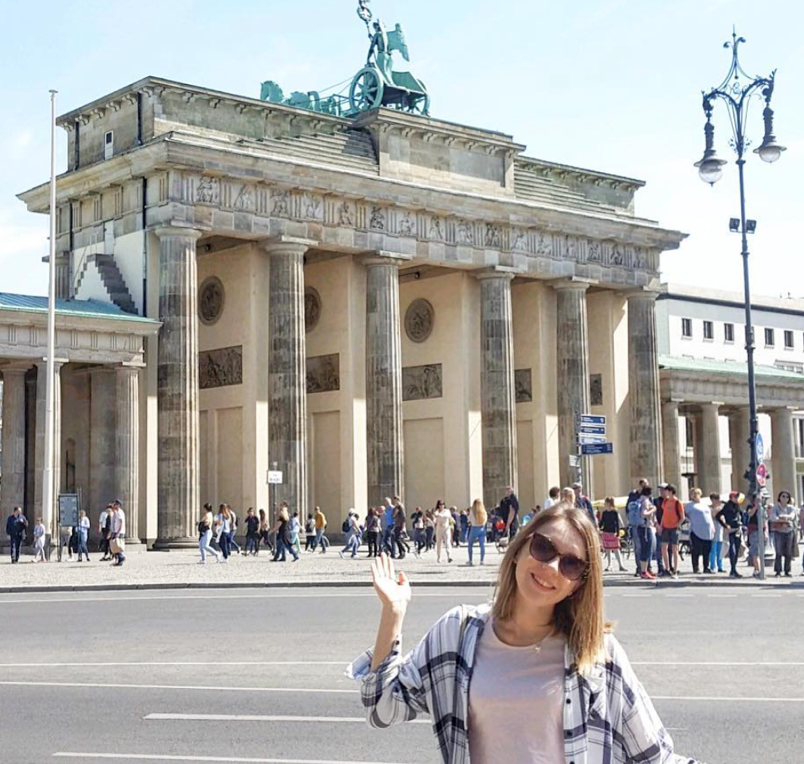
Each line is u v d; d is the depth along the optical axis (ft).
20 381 266.36
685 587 151.43
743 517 218.79
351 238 302.86
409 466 349.61
